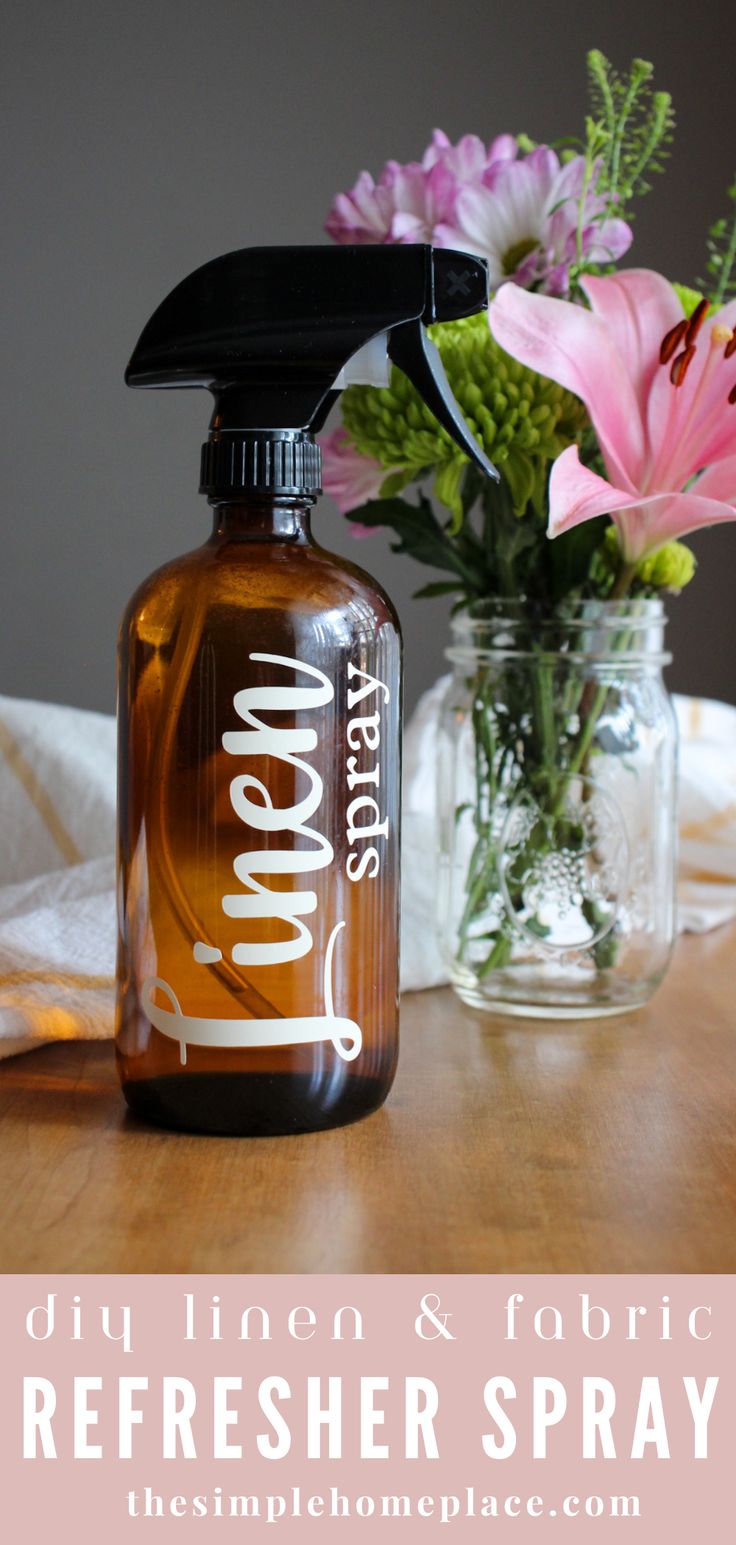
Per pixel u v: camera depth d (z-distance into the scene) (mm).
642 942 622
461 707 623
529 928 614
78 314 1633
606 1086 531
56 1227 396
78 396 1645
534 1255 384
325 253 442
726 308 532
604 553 598
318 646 450
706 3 1498
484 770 614
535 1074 545
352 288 439
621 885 614
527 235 569
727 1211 416
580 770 605
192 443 1654
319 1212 410
